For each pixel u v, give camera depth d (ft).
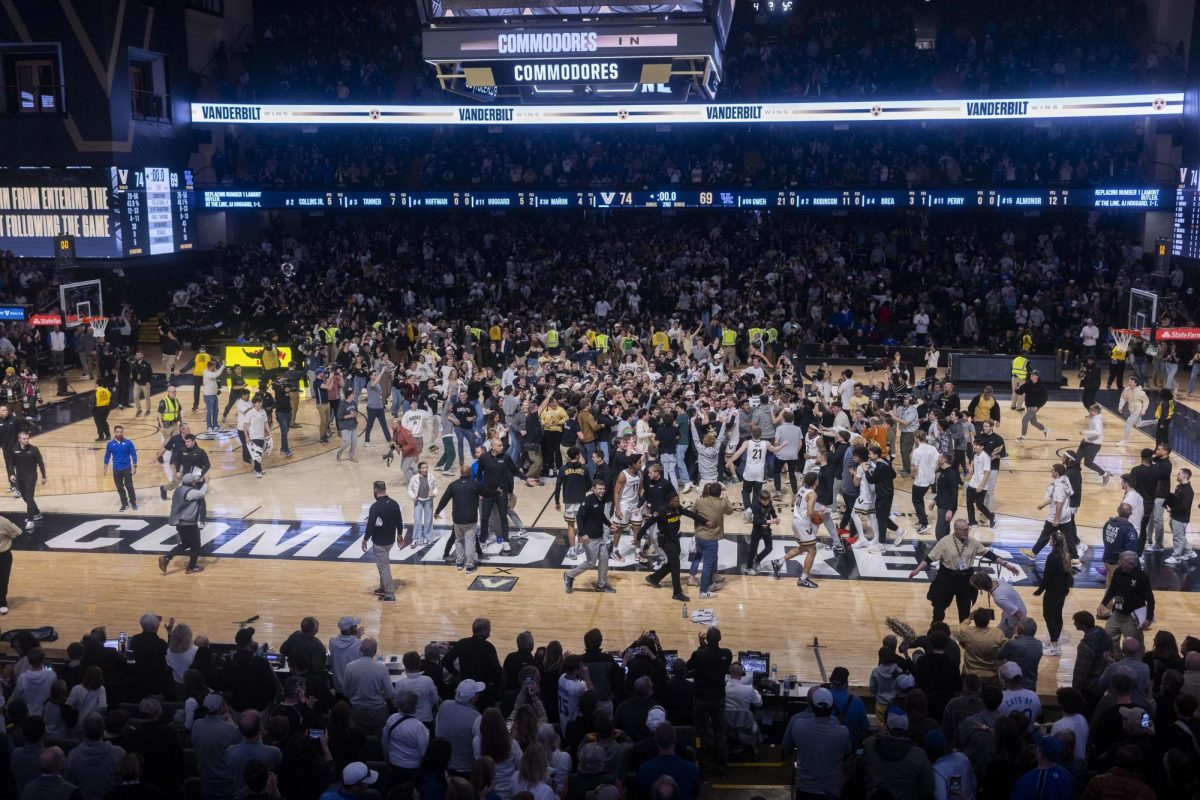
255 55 162.40
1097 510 71.05
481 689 33.09
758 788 36.29
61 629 52.08
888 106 141.59
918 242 153.07
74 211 136.26
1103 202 137.90
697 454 75.97
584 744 29.53
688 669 39.01
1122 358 110.83
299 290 145.18
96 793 29.25
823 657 48.88
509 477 63.05
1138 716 29.99
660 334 119.85
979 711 33.32
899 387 86.94
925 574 59.62
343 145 163.43
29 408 98.17
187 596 56.49
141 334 141.38
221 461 84.23
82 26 131.44
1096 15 155.63
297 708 32.71
